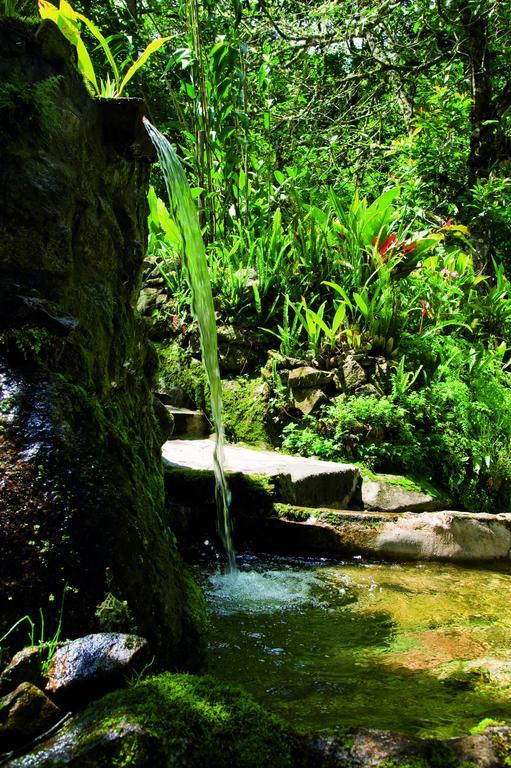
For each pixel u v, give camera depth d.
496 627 2.80
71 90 2.41
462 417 5.55
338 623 2.80
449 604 3.11
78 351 2.19
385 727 1.85
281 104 10.91
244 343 5.89
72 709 1.56
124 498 2.01
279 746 1.50
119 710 1.46
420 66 10.08
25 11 2.78
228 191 7.00
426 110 10.62
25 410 1.93
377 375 5.60
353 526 3.92
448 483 5.31
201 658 2.12
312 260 6.45
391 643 2.58
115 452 2.13
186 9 6.75
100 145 2.59
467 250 9.54
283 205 7.12
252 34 9.95
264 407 5.54
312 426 5.42
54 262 2.20
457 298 6.98
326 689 2.13
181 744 1.42
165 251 6.36
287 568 3.60
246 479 4.05
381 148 10.52
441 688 2.16
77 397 2.07
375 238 6.30
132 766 1.34
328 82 11.03
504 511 5.45
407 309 6.24
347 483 4.59
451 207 9.28
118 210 2.73
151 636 1.87
